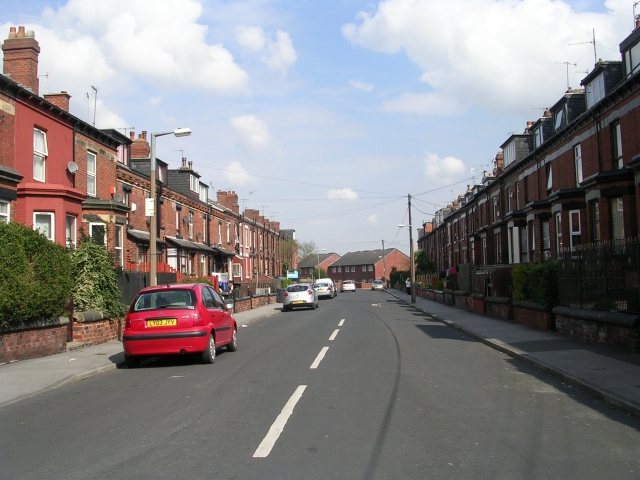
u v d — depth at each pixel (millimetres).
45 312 12602
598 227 20734
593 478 4938
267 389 8781
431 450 5699
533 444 5914
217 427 6609
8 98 16750
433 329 18953
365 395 8273
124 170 25562
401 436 6188
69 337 14281
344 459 5422
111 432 6555
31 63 19750
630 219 18891
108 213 21750
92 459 5570
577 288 14234
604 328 12453
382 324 21031
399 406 7590
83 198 19203
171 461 5434
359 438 6105
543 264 16828
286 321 23969
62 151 19875
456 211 53719
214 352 11859
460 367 10867
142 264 24453
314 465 5258
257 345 14953
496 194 38969
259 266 57219
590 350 11977
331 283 50719
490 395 8312
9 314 11469
